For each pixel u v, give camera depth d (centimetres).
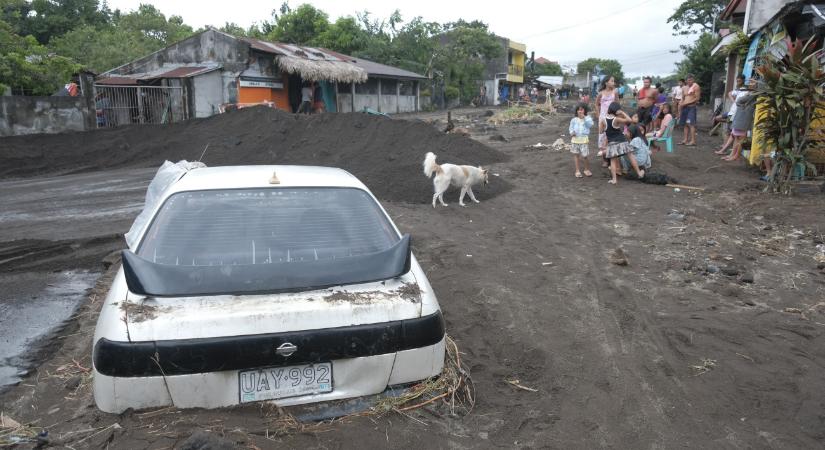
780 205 844
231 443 254
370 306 288
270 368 277
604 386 370
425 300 306
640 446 306
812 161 988
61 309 508
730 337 440
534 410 338
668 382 376
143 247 309
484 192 979
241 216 330
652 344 433
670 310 497
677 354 416
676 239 702
